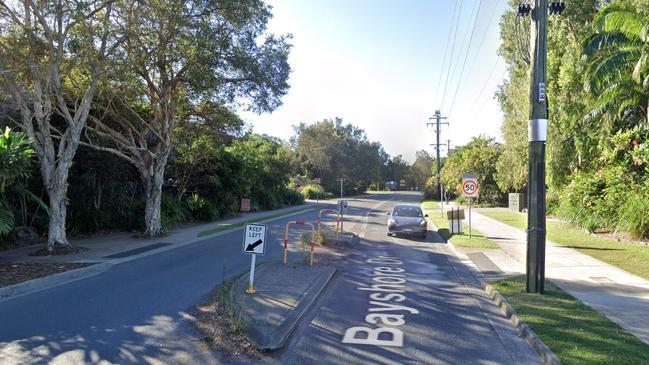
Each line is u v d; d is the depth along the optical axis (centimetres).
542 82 934
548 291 941
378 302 887
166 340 644
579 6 2355
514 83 3212
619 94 1864
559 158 2462
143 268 1207
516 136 3412
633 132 1861
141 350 606
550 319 731
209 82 1680
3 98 1485
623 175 1859
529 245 933
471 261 1409
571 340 626
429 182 6819
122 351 602
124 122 1873
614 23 1773
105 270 1179
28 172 1321
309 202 5734
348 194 9156
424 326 732
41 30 1337
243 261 1315
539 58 936
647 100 1847
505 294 912
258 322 695
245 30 1720
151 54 1567
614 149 1941
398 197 8181
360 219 3088
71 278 1081
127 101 1806
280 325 688
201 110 2095
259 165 3894
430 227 2678
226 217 2991
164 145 1905
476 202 4959
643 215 1655
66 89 1636
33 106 1517
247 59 1702
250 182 3444
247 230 898
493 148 5138
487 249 1620
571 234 1942
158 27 1494
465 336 684
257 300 838
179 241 1748
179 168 2614
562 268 1201
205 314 769
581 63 2092
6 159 1155
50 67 1353
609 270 1173
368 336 678
